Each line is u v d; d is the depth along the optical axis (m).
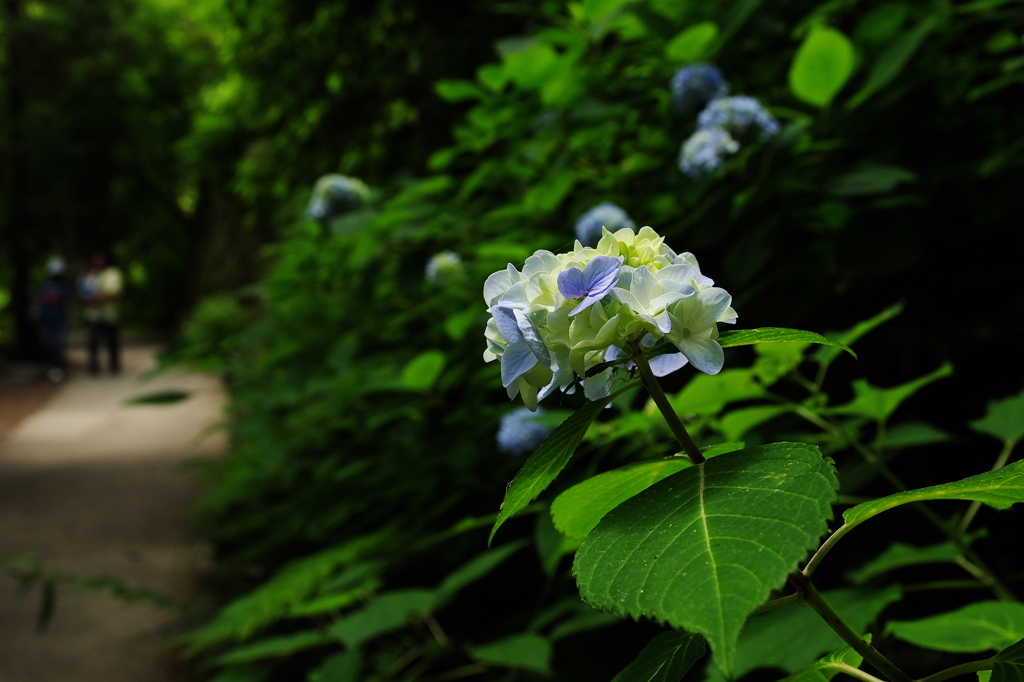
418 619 2.43
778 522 0.53
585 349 0.70
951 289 2.17
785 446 0.61
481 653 1.93
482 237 3.23
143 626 4.71
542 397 0.75
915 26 2.16
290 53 6.06
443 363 2.52
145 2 26.89
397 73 5.43
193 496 7.79
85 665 4.25
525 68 2.47
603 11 2.32
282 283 3.87
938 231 2.16
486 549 2.60
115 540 6.45
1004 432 1.54
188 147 8.98
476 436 2.62
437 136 4.71
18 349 22.09
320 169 5.92
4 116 23.33
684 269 0.70
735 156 2.05
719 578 0.51
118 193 30.30
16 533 6.70
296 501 3.50
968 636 1.22
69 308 18.47
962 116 2.10
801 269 2.00
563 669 2.12
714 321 0.71
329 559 2.74
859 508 0.62
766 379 1.46
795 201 2.06
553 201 2.56
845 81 2.06
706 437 1.85
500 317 0.73
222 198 21.03
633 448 1.80
